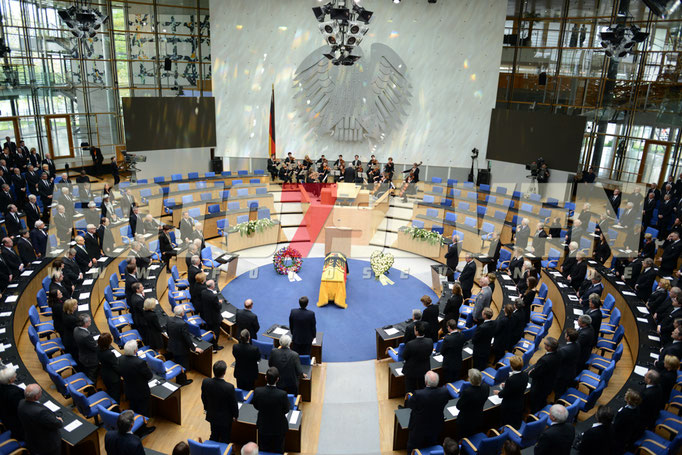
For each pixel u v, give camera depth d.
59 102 20.09
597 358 7.86
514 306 8.49
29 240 10.95
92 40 20.34
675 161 17.55
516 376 6.11
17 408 5.36
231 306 9.91
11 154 15.03
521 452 5.50
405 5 18.69
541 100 20.25
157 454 5.32
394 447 6.48
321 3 18.66
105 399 6.43
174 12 20.67
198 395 7.63
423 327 7.09
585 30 18.81
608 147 19.59
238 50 19.41
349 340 9.84
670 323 7.90
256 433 6.22
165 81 21.41
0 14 17.67
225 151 20.39
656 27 17.52
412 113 19.62
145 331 8.11
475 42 18.78
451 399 6.61
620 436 5.49
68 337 7.39
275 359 6.82
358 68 19.11
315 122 19.80
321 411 7.46
